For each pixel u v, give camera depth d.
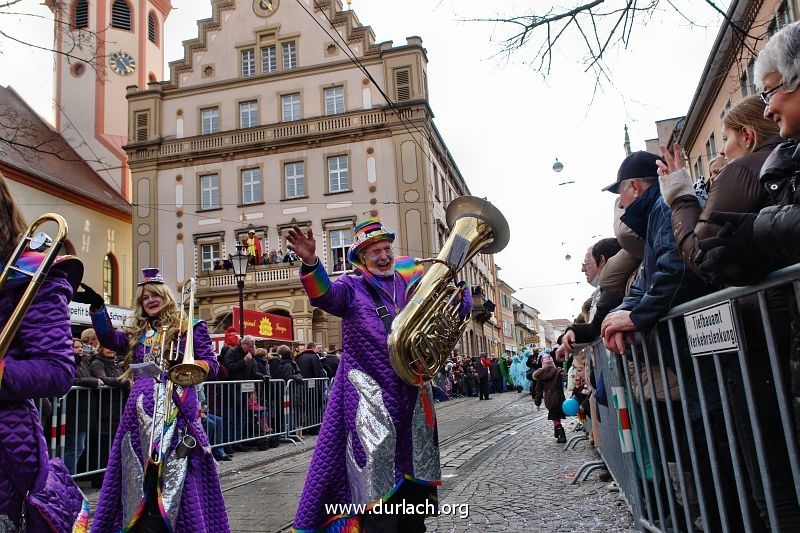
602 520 4.17
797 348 1.88
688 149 27.05
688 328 2.64
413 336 2.87
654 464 3.22
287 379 11.26
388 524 2.81
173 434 3.34
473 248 3.14
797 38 2.01
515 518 4.41
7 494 1.85
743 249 1.97
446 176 35.38
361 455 2.88
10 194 2.05
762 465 2.18
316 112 29.69
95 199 30.69
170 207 29.94
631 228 3.36
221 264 27.75
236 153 29.73
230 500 5.73
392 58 29.20
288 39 30.69
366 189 28.44
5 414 1.88
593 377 6.03
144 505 3.30
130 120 30.80
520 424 12.34
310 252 2.99
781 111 2.08
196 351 3.59
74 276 2.11
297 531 2.89
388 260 3.25
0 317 1.89
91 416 6.79
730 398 2.36
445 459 7.69
